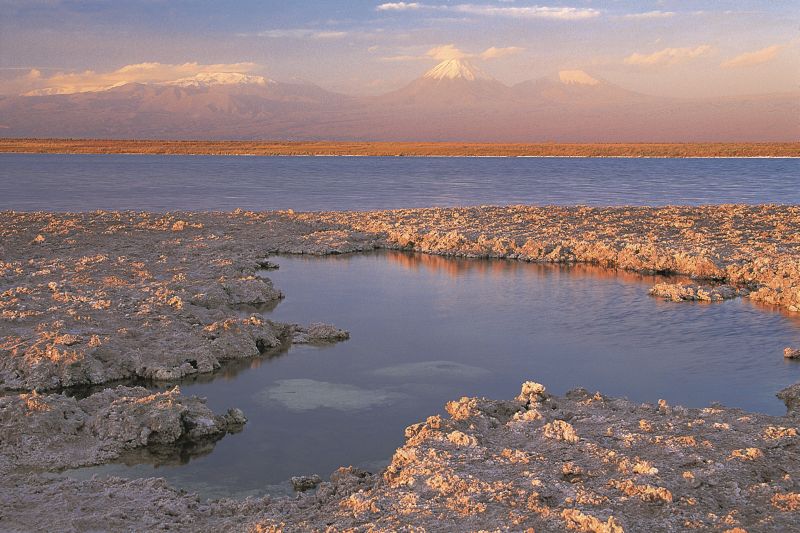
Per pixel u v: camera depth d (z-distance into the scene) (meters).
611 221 44.34
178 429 15.02
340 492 12.05
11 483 12.52
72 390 17.62
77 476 13.26
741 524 9.69
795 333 22.72
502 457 12.40
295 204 60.28
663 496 10.43
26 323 20.97
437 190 75.75
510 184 85.50
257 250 36.19
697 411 14.80
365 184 84.88
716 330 23.12
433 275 31.69
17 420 14.56
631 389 18.03
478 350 21.20
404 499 10.80
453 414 15.04
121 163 140.38
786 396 17.23
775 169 124.81
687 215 46.50
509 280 30.59
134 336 20.48
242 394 17.72
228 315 23.47
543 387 16.20
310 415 16.42
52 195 66.50
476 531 9.62
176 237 37.75
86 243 34.91
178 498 12.02
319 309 25.75
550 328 23.42
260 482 13.27
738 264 30.84
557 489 10.91
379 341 22.08
